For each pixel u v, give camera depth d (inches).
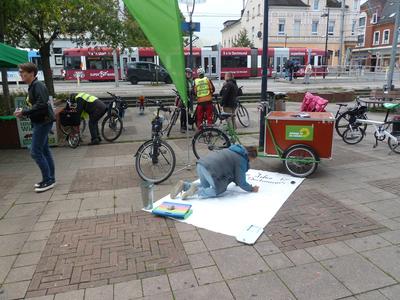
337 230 155.4
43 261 136.3
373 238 148.3
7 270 131.0
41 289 120.0
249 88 877.8
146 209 180.7
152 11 208.1
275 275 124.4
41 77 1186.6
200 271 127.7
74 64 1230.9
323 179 222.1
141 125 442.9
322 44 2032.5
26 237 155.3
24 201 196.5
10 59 286.5
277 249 141.1
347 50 2037.4
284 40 2007.9
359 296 113.0
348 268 127.6
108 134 362.0
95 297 115.4
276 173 233.1
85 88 942.4
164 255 138.6
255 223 162.2
